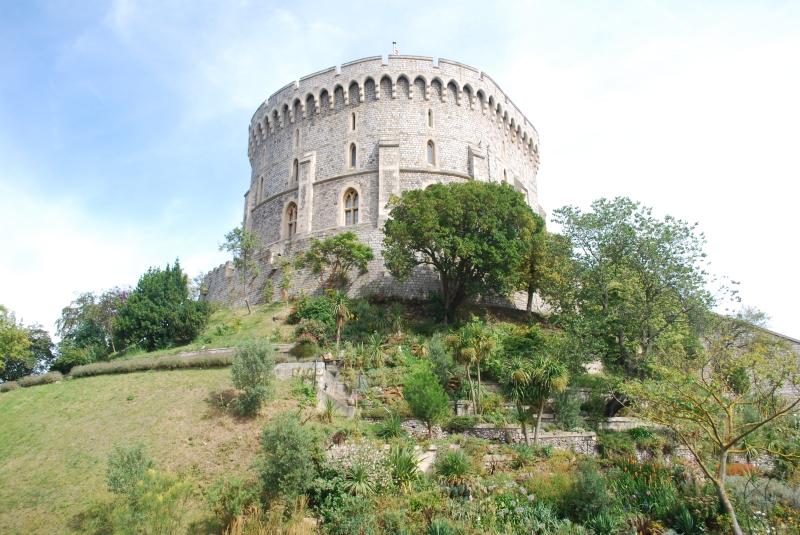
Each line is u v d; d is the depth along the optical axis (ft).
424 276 141.49
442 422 81.10
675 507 60.85
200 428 74.23
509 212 121.49
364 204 156.25
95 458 69.97
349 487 58.65
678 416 64.59
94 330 159.63
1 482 66.69
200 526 55.52
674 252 99.45
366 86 168.66
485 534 53.72
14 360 156.25
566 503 60.39
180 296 139.74
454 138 165.68
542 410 82.28
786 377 64.85
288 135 179.42
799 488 64.23
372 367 101.65
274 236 172.04
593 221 105.09
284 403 78.59
